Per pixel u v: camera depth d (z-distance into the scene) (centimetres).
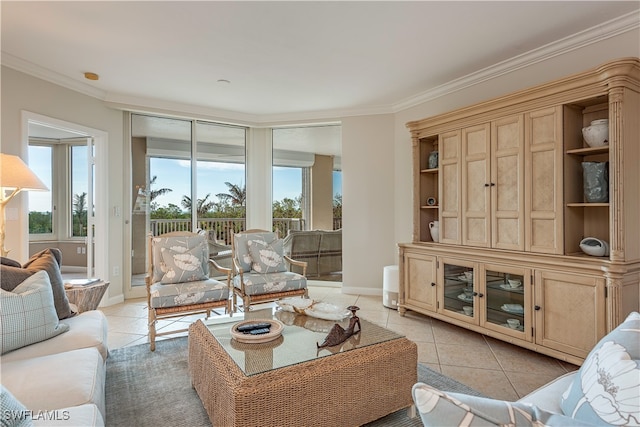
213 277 496
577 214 257
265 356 170
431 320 353
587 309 225
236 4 227
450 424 67
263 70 337
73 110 365
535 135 264
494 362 256
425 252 344
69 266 631
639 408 83
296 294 341
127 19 245
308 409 156
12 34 266
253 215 525
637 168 225
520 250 274
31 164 620
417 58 310
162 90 392
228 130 511
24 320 175
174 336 310
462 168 321
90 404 131
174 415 190
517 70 315
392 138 453
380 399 177
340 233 508
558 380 146
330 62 319
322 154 513
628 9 233
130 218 438
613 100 218
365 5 229
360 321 222
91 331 198
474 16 242
